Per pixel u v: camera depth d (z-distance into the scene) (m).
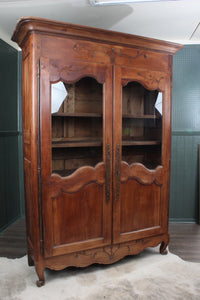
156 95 2.16
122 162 2.02
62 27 1.70
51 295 1.73
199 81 2.97
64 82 1.80
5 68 2.81
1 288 1.79
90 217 1.96
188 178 3.06
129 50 1.99
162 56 2.14
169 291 1.77
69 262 1.91
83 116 1.91
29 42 1.73
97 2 1.94
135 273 1.99
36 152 1.73
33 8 2.11
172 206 3.09
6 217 2.89
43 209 1.78
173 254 2.30
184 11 2.18
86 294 1.74
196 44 2.94
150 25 2.48
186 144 3.03
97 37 1.84
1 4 2.06
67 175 1.85
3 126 2.79
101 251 2.02
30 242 1.98
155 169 2.18
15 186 3.12
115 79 1.95
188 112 2.99
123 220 2.08
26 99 1.88
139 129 2.12
